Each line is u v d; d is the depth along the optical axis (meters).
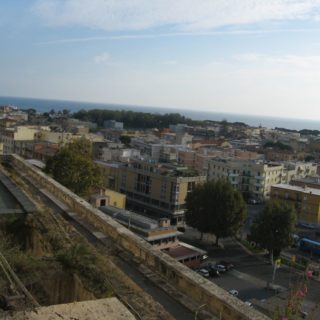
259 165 99.38
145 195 84.06
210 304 8.73
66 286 9.39
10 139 104.94
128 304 8.25
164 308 8.72
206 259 56.22
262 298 44.03
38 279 9.09
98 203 53.66
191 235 69.94
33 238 13.20
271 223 54.97
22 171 24.39
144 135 159.88
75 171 33.25
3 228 13.60
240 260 57.94
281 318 8.15
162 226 51.50
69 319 5.37
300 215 80.88
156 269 10.74
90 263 9.73
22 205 14.77
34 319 5.34
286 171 107.62
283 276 51.84
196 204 61.34
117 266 10.91
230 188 60.81
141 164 85.81
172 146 123.81
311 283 41.31
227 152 123.75
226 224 59.56
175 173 82.06
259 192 99.81
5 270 7.69
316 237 71.00
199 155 111.56
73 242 11.68
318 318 24.36
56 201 17.64
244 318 7.81
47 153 87.19
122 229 13.17
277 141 181.75
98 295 8.53
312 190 82.81
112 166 90.56
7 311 5.58
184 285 9.59
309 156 149.12
